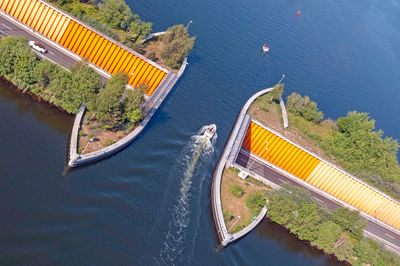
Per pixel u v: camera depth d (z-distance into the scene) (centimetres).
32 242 7806
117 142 10619
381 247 11050
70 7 13938
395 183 13738
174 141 11881
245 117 13525
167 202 9962
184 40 14800
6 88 11019
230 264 9306
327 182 13300
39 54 12238
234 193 10950
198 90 14500
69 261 7788
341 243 10862
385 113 18350
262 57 18188
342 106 17525
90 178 9650
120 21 14462
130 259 8288
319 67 19325
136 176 10250
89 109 10862
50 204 8631
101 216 8856
